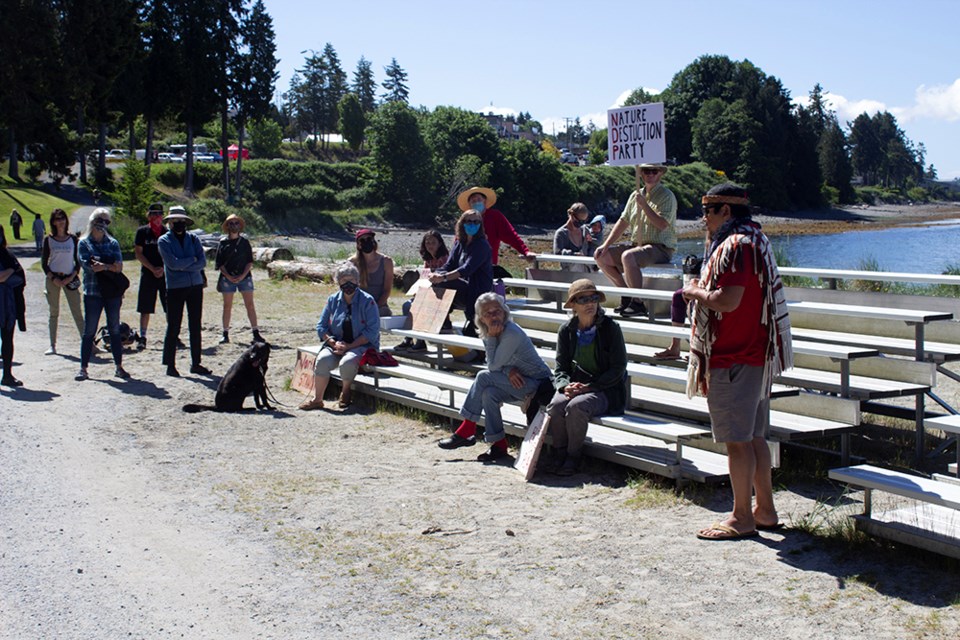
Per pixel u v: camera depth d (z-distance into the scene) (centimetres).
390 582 473
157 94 6981
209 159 9838
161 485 657
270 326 1441
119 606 451
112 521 580
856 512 555
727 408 498
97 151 8319
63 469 698
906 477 496
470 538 537
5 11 4806
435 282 977
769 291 483
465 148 8900
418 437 800
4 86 4934
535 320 1075
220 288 1273
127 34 5609
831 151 13425
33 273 2333
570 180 9344
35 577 490
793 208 10919
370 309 934
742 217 490
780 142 10800
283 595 460
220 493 636
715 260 481
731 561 484
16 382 1003
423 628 417
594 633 406
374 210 8100
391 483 657
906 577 453
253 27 7244
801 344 707
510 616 427
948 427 554
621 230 952
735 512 520
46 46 4947
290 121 16312
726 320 489
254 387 907
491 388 734
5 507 608
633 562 489
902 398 905
